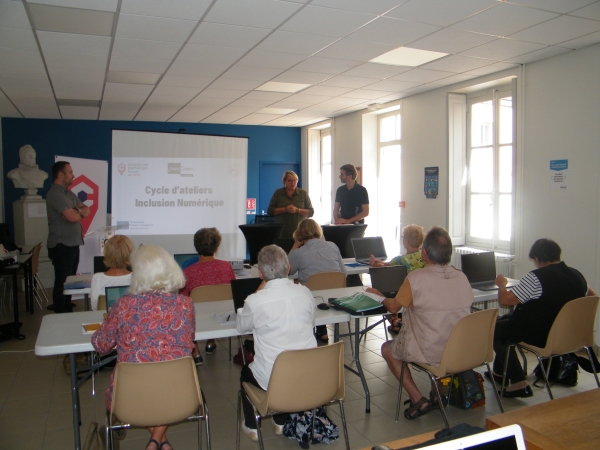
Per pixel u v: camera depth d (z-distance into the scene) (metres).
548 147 4.64
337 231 4.98
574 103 4.39
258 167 9.84
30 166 7.44
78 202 5.08
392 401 3.23
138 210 5.13
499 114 5.52
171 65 4.80
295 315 2.29
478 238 5.88
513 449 0.89
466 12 3.41
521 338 3.01
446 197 5.98
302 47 4.23
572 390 3.34
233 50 4.30
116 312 2.06
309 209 5.88
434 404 2.95
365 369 3.83
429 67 4.99
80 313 2.79
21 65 4.71
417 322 2.71
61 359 4.12
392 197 7.63
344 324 5.23
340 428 2.84
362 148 7.83
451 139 5.95
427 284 2.66
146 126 8.94
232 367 3.89
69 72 5.02
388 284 3.44
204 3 3.19
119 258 3.15
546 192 4.68
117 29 3.69
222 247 5.45
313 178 9.91
